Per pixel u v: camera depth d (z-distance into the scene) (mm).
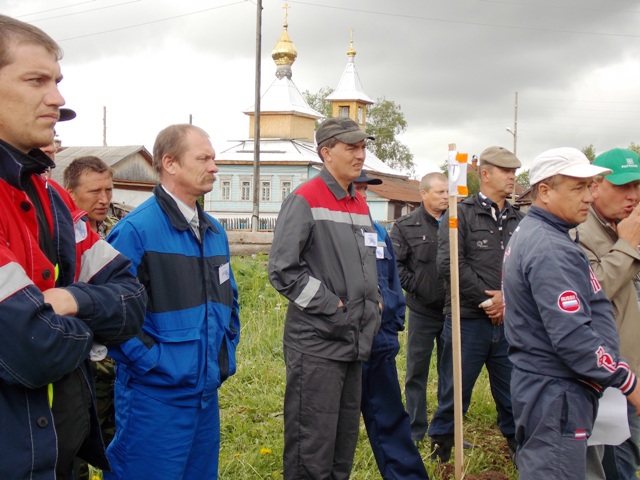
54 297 1883
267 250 15062
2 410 1790
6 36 1832
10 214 1864
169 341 2896
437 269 4633
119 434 2955
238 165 45125
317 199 3604
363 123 50969
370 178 4688
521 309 3020
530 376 2982
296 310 3602
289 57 48219
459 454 3916
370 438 4066
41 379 1785
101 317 1981
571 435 2895
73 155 39344
